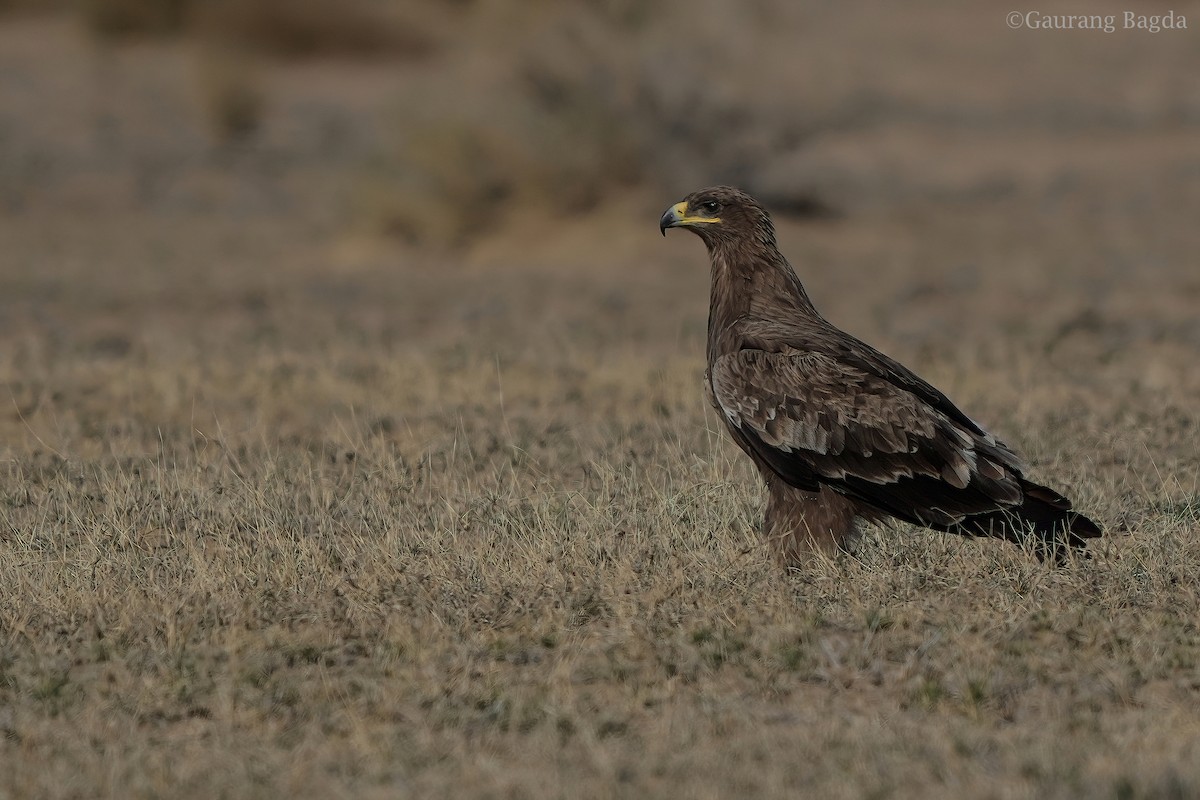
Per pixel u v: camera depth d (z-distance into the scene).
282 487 11.67
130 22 50.53
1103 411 14.92
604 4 29.44
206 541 10.58
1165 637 8.62
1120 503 11.21
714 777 6.87
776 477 10.22
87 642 8.73
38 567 10.02
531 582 9.60
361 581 9.65
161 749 7.43
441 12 51.25
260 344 19.84
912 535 10.50
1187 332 20.34
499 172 28.41
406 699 7.97
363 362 18.36
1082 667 8.30
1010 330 20.75
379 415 15.34
